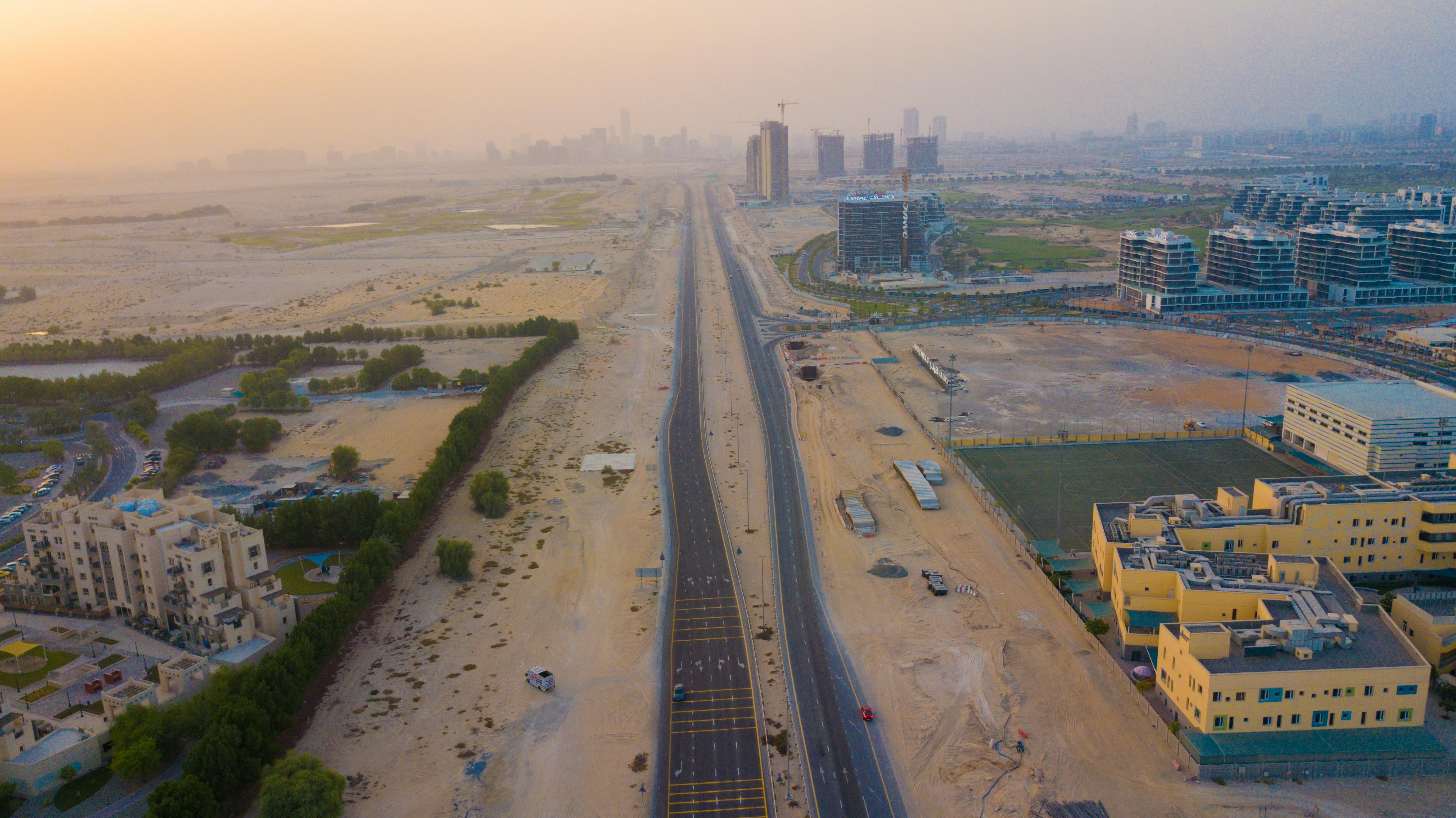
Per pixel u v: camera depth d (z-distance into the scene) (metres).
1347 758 159.00
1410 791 155.00
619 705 189.75
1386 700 164.00
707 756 173.00
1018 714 182.38
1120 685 191.75
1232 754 160.00
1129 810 154.00
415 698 192.50
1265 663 166.75
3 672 199.00
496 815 158.88
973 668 199.38
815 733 179.25
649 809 159.38
